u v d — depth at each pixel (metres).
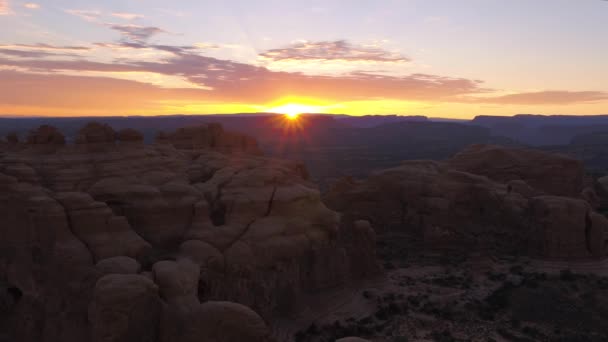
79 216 25.22
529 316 31.86
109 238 25.31
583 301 33.44
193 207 30.38
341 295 34.06
